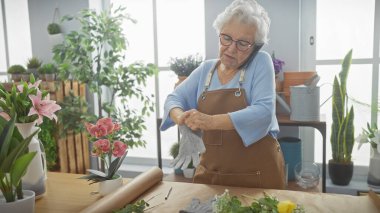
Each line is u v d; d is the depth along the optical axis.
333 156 2.42
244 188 1.31
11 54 3.42
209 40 2.70
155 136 3.20
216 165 1.49
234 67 1.45
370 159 2.31
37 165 1.23
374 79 2.51
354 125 2.49
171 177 2.51
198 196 1.24
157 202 1.19
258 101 1.36
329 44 2.57
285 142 2.28
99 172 1.29
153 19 3.01
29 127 1.19
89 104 3.04
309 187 2.17
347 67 2.25
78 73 2.59
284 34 2.52
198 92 1.55
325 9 2.54
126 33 3.11
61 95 2.78
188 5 2.89
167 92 3.08
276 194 1.23
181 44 2.96
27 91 1.18
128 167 3.19
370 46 2.49
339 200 1.16
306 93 2.07
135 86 3.04
